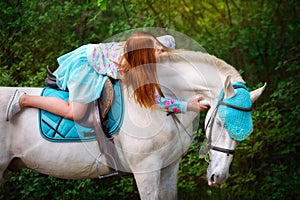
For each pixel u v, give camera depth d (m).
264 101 4.83
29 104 3.19
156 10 5.02
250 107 2.98
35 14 4.55
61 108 3.15
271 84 4.99
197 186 4.52
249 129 2.96
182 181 4.39
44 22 4.62
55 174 3.33
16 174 4.12
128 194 4.51
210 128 3.06
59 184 4.23
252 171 4.61
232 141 2.99
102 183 4.38
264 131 4.49
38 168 3.31
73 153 3.21
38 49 4.66
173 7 5.15
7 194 4.26
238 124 2.95
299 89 4.75
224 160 3.01
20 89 3.29
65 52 4.58
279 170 4.54
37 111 3.23
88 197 4.29
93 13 4.79
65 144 3.20
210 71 3.09
